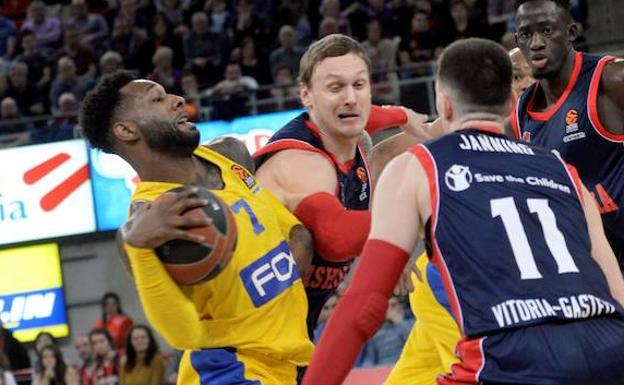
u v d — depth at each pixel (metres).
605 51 13.62
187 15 17.48
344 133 5.32
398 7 16.31
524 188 4.15
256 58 16.30
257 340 4.73
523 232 4.05
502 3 16.17
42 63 16.88
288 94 14.09
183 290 4.54
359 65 5.34
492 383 3.93
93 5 18.30
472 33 15.93
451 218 4.06
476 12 16.06
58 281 14.34
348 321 4.05
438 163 4.14
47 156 14.10
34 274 14.32
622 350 4.00
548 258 4.04
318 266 5.24
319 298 5.42
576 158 6.03
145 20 17.23
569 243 4.11
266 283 4.74
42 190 14.16
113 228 14.09
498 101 4.28
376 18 16.28
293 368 4.86
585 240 4.18
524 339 3.92
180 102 4.74
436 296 5.56
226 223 4.41
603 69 5.95
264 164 5.34
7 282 14.35
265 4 16.97
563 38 5.92
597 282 4.10
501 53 4.30
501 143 4.25
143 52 16.81
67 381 11.88
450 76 4.28
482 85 4.24
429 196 4.11
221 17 17.23
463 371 4.01
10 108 16.22
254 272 4.71
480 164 4.16
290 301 4.86
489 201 4.09
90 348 12.19
